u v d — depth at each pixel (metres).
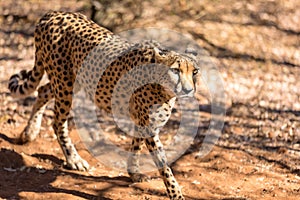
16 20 23.73
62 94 13.47
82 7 24.05
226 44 22.52
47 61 13.58
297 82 20.95
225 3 25.06
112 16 22.48
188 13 23.83
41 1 24.77
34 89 14.59
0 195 12.09
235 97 19.20
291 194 12.89
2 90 18.80
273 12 25.36
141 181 13.19
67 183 13.01
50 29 13.49
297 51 23.17
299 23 25.19
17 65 20.81
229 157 14.86
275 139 16.45
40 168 13.68
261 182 13.49
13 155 14.00
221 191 12.93
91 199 12.26
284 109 18.77
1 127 16.09
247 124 17.36
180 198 11.82
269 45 23.09
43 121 16.70
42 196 12.20
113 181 13.26
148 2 23.48
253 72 21.11
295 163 14.82
